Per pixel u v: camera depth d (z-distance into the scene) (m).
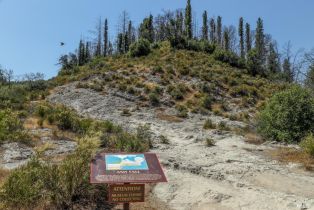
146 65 40.25
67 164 8.22
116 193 6.89
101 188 8.62
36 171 8.31
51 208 7.90
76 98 30.52
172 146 15.86
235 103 30.98
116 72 37.66
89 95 31.03
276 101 17.84
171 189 9.83
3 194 7.72
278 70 56.78
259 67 49.25
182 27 71.00
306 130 16.53
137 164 7.20
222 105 29.59
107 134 16.11
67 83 36.81
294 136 16.50
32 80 38.47
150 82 34.59
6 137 14.78
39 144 14.45
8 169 10.88
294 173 11.53
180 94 30.95
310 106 16.94
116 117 24.94
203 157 13.55
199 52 52.88
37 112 20.70
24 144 14.31
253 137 18.11
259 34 70.19
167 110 27.98
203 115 27.06
